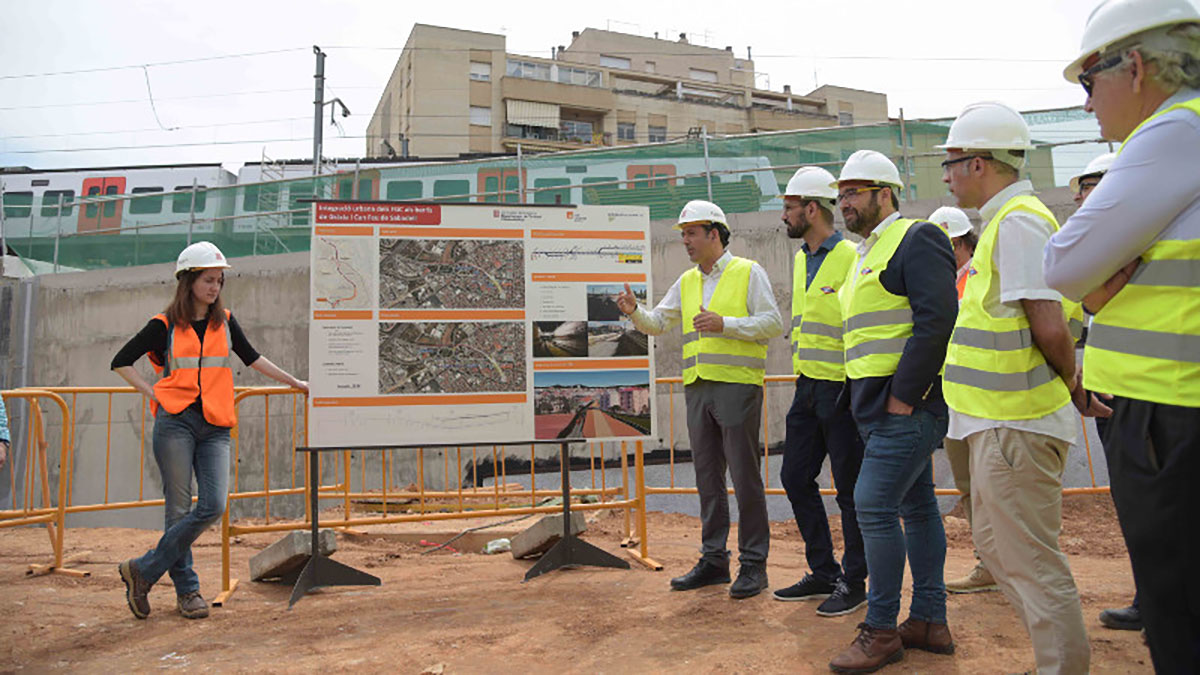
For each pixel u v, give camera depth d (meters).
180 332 4.32
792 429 4.16
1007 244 2.52
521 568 5.44
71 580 5.35
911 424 3.06
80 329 13.59
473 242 4.93
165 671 3.35
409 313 4.78
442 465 11.09
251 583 5.12
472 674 3.17
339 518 8.04
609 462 10.73
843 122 56.84
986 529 2.70
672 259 11.32
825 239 4.17
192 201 14.00
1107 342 1.77
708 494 4.51
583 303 5.02
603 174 12.48
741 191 11.73
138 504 6.13
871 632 3.04
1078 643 2.39
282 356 12.33
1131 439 1.68
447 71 44.56
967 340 2.69
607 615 3.96
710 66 57.22
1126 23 1.73
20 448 12.93
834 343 3.95
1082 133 10.49
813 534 4.13
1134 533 1.67
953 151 2.81
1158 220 1.65
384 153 50.62
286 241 13.62
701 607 4.02
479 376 4.82
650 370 5.04
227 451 4.44
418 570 5.47
